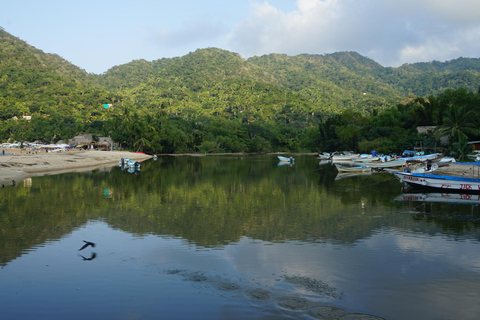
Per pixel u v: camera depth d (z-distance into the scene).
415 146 90.38
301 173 63.41
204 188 42.12
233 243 19.48
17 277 14.83
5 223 24.00
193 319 11.43
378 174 60.66
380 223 24.09
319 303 12.41
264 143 187.38
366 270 15.38
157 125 148.50
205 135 175.50
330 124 131.62
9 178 50.28
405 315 11.59
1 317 11.64
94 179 51.16
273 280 14.34
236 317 11.49
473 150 76.56
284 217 26.12
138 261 16.62
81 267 15.88
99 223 24.16
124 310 12.04
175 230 22.27
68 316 11.70
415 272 15.16
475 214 26.97
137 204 31.27
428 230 22.12
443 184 38.16
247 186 44.22
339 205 30.92
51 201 32.47
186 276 14.77
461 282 14.10
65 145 135.50
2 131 189.12
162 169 71.69
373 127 111.38
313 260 16.67
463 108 80.81
